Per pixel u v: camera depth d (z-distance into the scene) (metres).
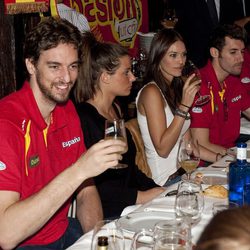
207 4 5.78
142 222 2.17
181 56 3.44
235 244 0.93
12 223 2.11
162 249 1.65
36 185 2.39
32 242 2.43
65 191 2.11
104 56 3.06
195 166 2.74
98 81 3.09
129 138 3.15
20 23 4.09
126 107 5.14
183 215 2.11
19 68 4.11
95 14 5.24
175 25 5.73
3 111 2.31
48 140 2.46
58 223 2.54
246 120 4.73
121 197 3.01
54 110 2.52
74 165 2.11
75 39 2.36
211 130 3.90
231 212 0.98
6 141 2.22
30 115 2.36
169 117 3.47
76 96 3.10
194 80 3.35
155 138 3.41
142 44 5.69
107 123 2.37
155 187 3.18
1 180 2.18
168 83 3.51
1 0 3.95
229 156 3.20
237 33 3.85
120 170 3.07
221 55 3.85
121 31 5.59
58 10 4.52
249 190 2.32
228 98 3.97
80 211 2.74
